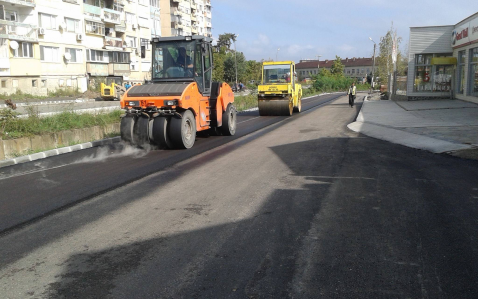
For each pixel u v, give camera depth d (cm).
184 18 8625
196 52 1277
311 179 759
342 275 387
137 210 600
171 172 855
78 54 4672
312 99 4750
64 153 1165
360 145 1168
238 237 486
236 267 409
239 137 1420
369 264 409
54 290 373
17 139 1142
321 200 624
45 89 4075
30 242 491
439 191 664
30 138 1185
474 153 970
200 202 631
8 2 3828
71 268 417
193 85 1227
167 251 452
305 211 574
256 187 710
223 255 437
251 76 8975
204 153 1091
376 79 7925
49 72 4272
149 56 6381
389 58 5300
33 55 4009
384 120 1755
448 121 1566
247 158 995
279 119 2109
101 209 611
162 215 574
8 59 3753
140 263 424
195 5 9338
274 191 681
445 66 2814
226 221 542
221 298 352
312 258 424
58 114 1479
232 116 1491
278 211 577
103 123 1523
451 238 469
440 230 494
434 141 1142
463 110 1992
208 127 1352
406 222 523
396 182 727
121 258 437
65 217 579
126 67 5431
